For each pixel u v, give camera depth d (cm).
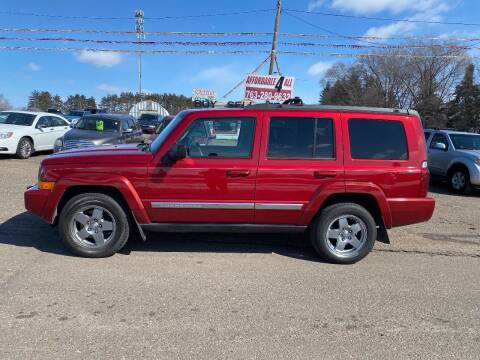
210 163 482
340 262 506
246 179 484
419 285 452
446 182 1256
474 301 416
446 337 346
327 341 334
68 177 480
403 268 502
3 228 582
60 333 330
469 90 4931
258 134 489
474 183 1041
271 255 527
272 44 2675
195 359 303
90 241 496
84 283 423
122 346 316
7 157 1396
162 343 322
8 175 1011
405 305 402
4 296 388
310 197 490
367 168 493
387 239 520
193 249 536
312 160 491
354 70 6109
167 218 493
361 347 327
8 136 1320
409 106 5700
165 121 1187
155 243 553
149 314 366
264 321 362
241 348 319
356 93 6056
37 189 491
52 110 3428
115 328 341
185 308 379
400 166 498
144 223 493
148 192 483
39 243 532
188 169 480
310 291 426
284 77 2164
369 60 5650
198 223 497
